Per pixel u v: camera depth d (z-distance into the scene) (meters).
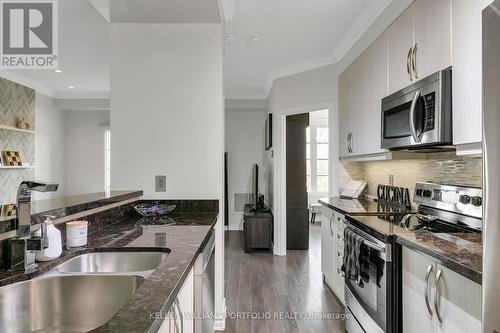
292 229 4.87
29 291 1.09
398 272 1.71
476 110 1.44
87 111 6.71
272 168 4.91
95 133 6.71
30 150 5.43
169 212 2.48
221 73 2.56
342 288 2.75
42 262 1.24
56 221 1.38
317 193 7.26
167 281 1.01
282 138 4.57
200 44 2.56
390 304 1.71
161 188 2.55
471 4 1.47
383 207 2.77
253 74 4.74
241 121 6.41
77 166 6.71
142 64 2.55
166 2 2.23
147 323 0.73
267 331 2.44
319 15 2.91
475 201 1.81
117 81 2.55
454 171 2.13
